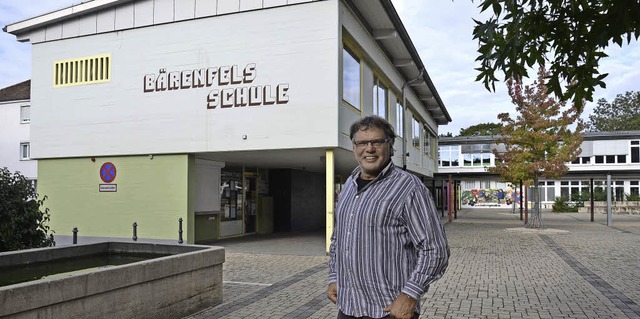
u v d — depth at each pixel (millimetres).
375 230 3055
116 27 15625
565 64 4664
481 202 53312
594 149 40031
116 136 15531
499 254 13914
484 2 4430
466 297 8148
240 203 19234
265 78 13945
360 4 14773
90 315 5094
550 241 17625
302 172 22516
